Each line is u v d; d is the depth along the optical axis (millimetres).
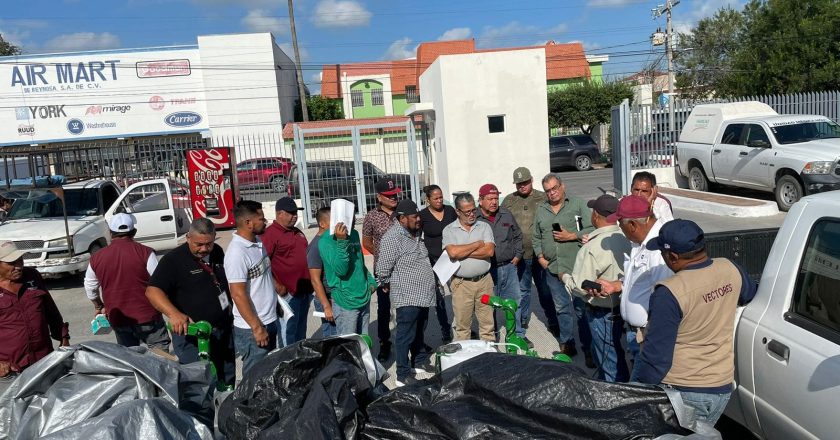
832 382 2721
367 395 3039
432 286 5332
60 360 3031
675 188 16547
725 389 3053
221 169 15953
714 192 15711
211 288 4734
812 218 3215
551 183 5688
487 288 5430
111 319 5367
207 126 36469
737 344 3473
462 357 3824
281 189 17000
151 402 2672
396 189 6344
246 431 2881
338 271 5184
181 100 36031
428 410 2840
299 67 39094
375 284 5664
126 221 5328
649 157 17172
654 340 2979
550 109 37688
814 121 13273
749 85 28891
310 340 3168
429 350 6289
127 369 2959
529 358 3057
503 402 2826
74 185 12461
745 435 4141
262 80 36625
